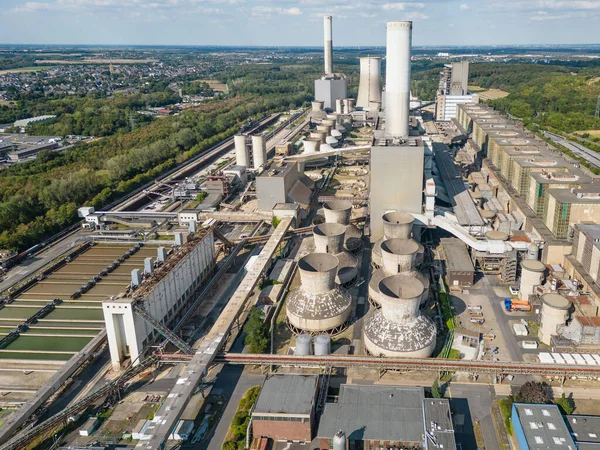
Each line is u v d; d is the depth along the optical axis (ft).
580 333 345.51
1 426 293.02
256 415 279.28
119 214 654.12
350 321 406.21
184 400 287.48
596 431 268.62
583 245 431.02
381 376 334.24
